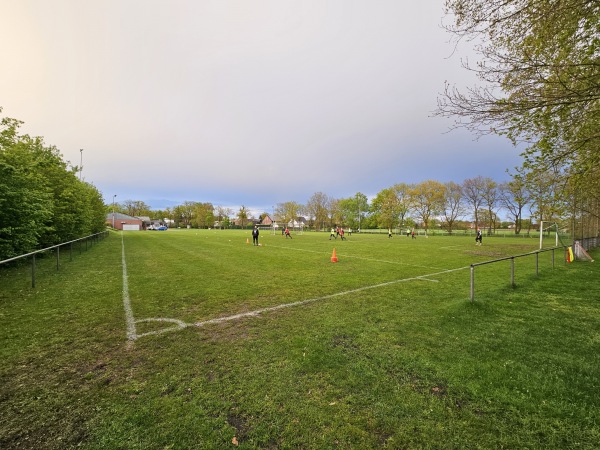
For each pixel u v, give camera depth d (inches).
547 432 99.2
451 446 92.8
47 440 94.3
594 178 312.0
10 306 247.0
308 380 131.8
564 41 186.1
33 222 443.8
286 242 1141.1
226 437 96.2
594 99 177.2
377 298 280.8
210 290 310.2
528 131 213.3
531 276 392.8
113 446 91.8
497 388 124.8
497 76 197.6
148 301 266.4
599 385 126.9
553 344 172.2
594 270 443.5
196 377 134.3
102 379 132.3
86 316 222.8
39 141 657.6
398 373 138.1
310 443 93.7
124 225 3326.8
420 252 764.6
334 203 3454.7
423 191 2385.6
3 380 131.0
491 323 209.0
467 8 192.7
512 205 2134.6
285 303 263.1
